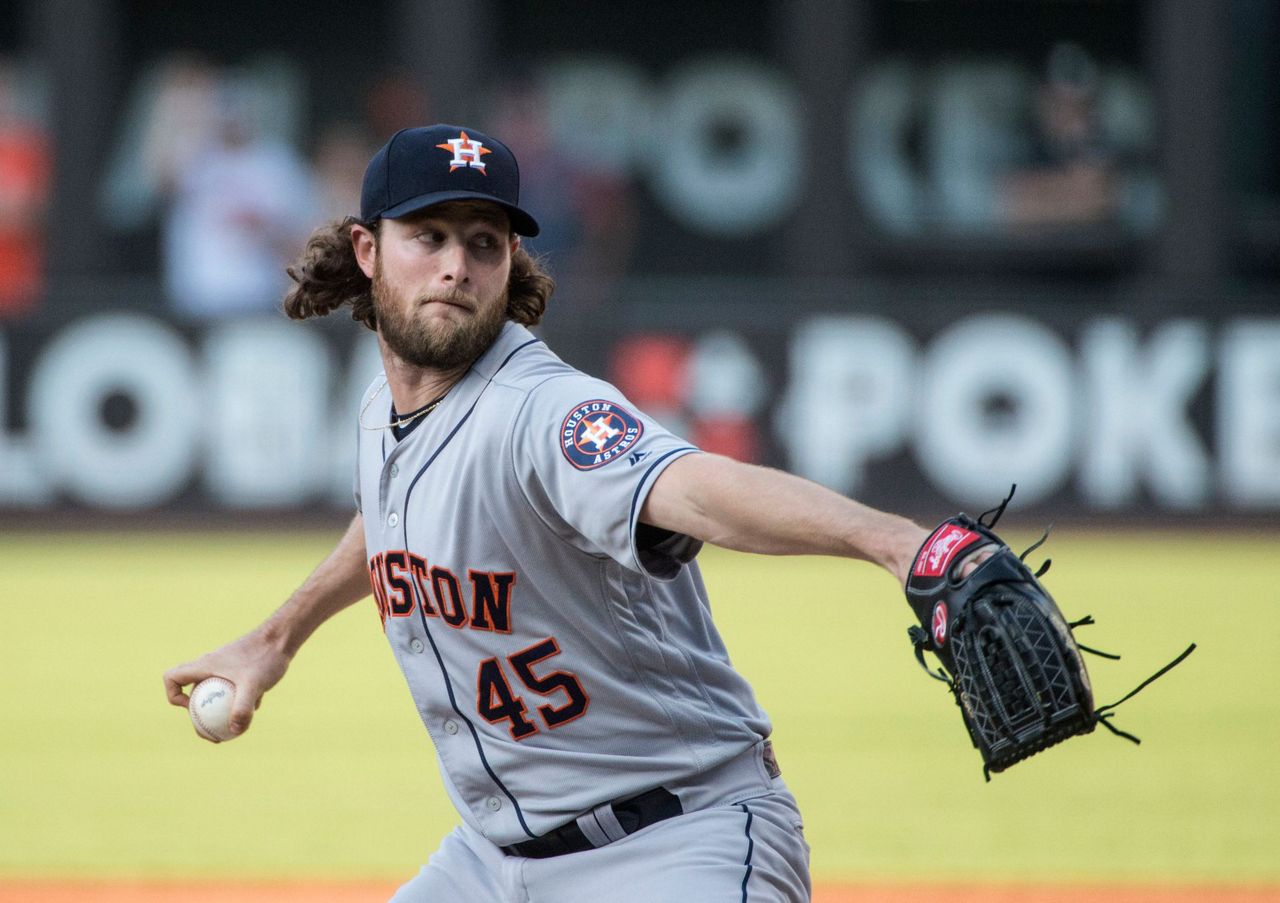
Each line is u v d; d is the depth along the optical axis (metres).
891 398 46.88
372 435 10.53
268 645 11.80
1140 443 46.50
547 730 10.15
